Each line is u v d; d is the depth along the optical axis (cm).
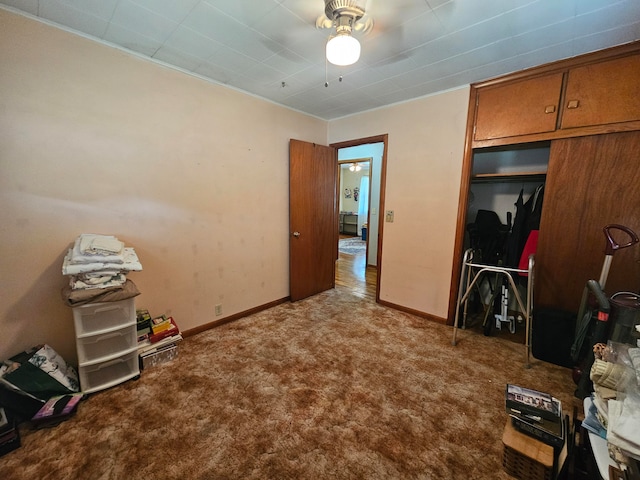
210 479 123
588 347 169
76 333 163
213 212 256
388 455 136
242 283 289
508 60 203
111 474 124
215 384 185
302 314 303
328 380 191
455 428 152
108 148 192
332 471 127
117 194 199
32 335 174
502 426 154
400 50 190
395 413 162
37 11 154
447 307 279
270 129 296
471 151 248
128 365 187
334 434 148
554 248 214
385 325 277
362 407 167
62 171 175
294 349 231
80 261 162
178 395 174
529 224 256
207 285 260
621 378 100
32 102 162
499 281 259
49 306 178
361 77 234
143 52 198
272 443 142
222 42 184
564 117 201
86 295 157
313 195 345
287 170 320
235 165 268
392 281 320
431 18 155
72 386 167
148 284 222
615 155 186
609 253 176
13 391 148
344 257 600
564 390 182
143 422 153
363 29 165
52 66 167
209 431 148
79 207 184
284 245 329
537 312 218
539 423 123
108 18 160
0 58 151
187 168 234
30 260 169
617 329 156
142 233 214
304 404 168
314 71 225
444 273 277
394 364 211
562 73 200
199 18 159
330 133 367
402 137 295
